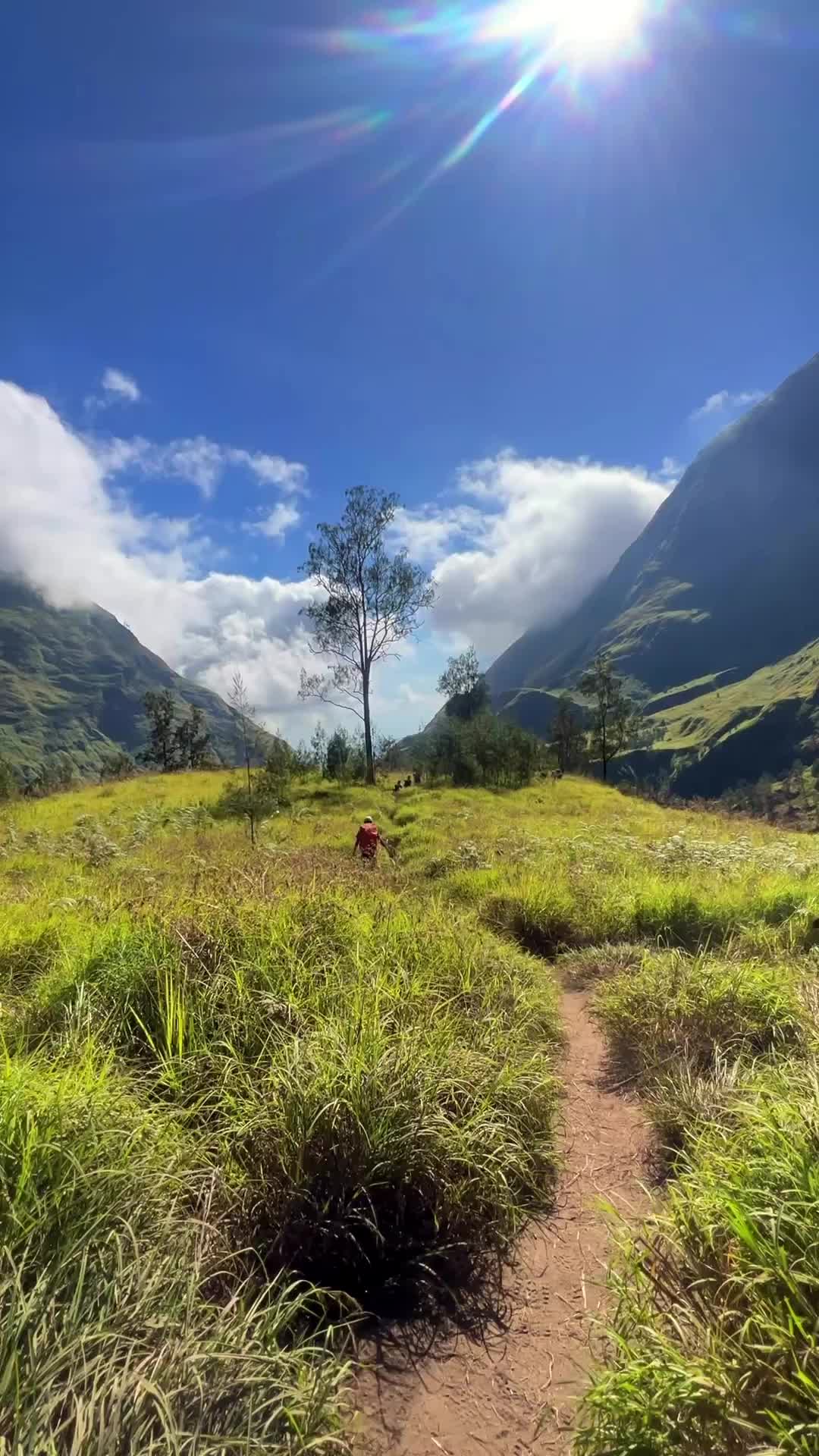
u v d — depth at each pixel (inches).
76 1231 85.4
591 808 983.0
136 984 165.0
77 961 178.5
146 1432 63.2
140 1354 71.1
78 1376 63.1
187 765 2138.3
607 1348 94.3
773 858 463.5
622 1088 175.3
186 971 163.5
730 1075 147.9
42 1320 68.9
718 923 296.4
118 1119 108.9
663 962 232.1
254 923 198.2
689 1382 71.2
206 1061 141.8
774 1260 81.6
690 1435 69.5
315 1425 72.3
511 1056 161.2
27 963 205.9
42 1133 96.7
